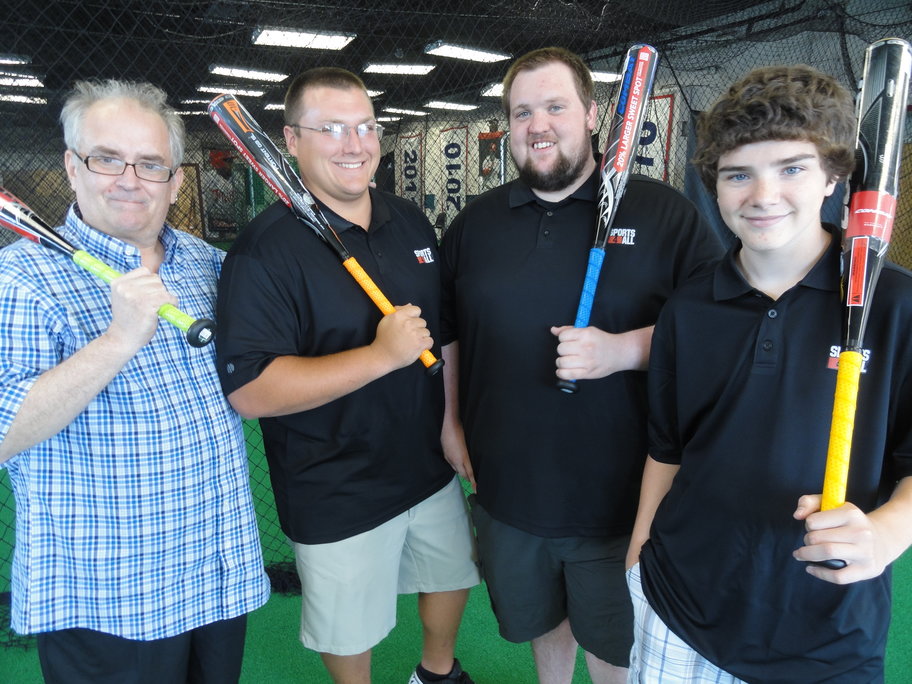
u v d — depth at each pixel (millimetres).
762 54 5672
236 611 1333
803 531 1013
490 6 5602
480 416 1610
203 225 10633
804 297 1030
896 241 5824
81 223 1244
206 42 7605
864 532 839
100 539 1178
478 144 8961
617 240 1521
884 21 5117
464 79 9781
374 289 1496
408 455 1635
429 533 1740
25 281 1104
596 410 1502
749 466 1060
